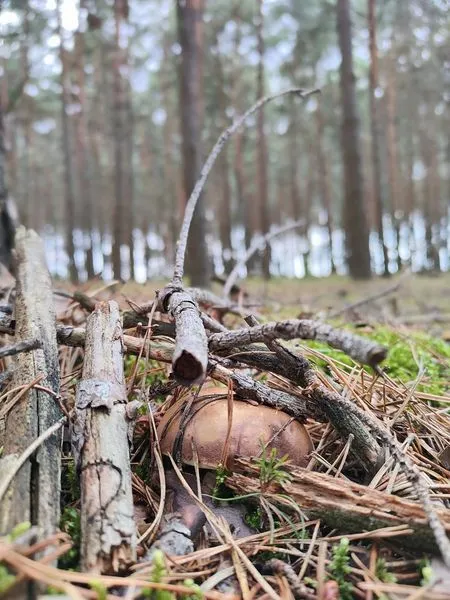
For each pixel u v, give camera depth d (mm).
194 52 1593
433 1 2305
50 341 324
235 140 3887
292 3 3066
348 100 2207
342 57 2215
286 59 3848
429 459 315
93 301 473
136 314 366
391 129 3734
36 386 271
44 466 233
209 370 292
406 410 350
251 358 308
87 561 200
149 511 262
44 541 193
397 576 222
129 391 336
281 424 285
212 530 252
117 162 2723
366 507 239
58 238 6367
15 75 3488
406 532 229
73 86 3467
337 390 349
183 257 347
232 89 3848
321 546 234
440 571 218
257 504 263
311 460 285
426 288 2000
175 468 268
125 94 3316
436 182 4680
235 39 3594
